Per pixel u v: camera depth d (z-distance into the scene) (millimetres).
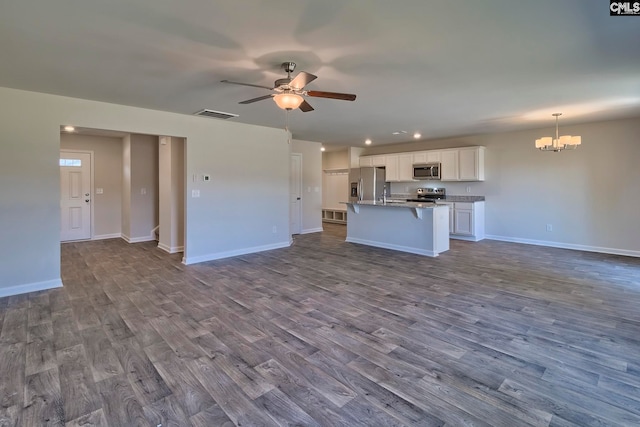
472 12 2062
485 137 7035
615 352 2422
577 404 1860
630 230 5488
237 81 3338
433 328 2834
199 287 3949
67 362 2299
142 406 1852
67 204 6922
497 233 6988
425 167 7715
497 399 1908
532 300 3477
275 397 1936
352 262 5188
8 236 3627
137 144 6938
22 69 3012
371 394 1960
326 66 2957
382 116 5066
